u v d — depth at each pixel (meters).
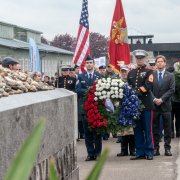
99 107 11.72
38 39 65.38
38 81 6.45
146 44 64.31
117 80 11.70
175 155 12.56
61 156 5.67
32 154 1.53
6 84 5.11
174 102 16.69
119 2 15.85
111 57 15.88
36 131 1.55
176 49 64.50
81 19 19.70
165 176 9.62
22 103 4.38
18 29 58.84
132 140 12.59
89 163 11.54
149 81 11.67
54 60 58.44
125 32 15.80
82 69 19.70
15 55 42.19
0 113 3.61
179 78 16.53
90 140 11.99
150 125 11.77
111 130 11.75
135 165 11.02
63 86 17.44
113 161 11.74
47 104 5.07
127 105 11.60
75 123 6.55
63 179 5.70
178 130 17.28
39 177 4.68
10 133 3.85
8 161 3.78
